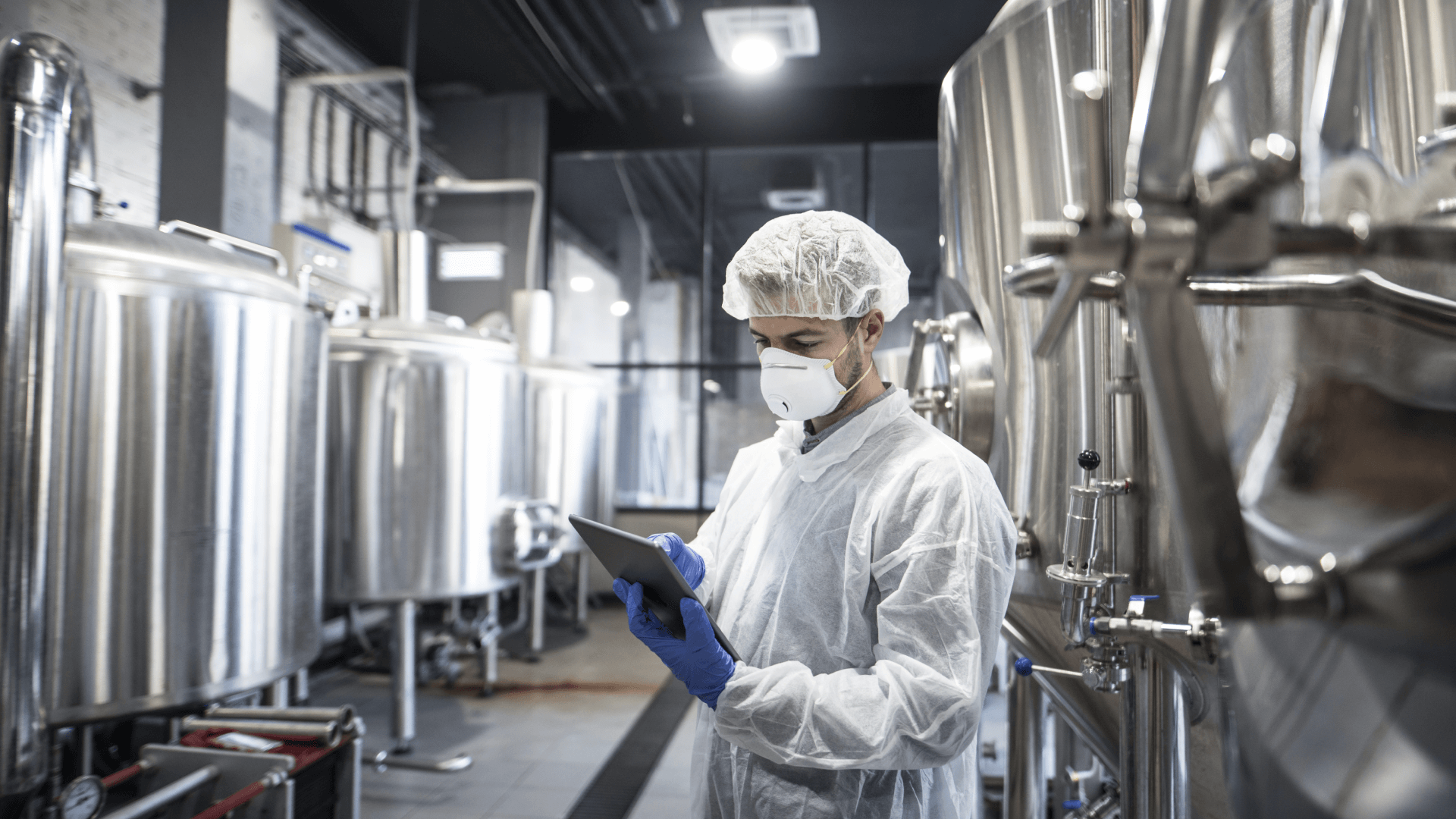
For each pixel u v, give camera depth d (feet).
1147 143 1.23
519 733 10.88
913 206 20.86
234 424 6.70
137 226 6.47
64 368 5.75
